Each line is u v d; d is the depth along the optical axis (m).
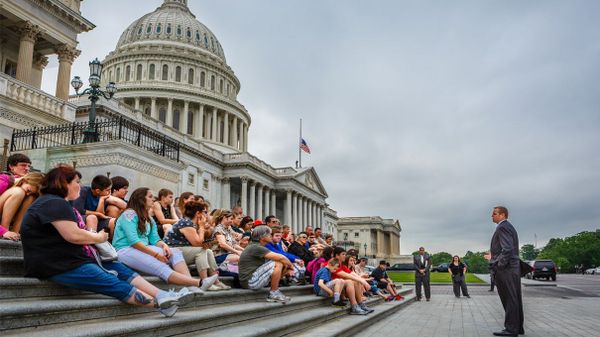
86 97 49.41
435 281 45.75
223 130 92.50
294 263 13.75
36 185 7.97
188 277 7.50
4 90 24.66
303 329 8.93
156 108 86.56
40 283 5.86
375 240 144.12
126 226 7.58
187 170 62.84
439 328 11.39
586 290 29.59
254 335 6.61
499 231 10.33
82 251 5.95
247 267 10.12
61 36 33.22
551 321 12.94
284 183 80.88
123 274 6.36
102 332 4.83
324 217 105.81
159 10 102.50
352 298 12.52
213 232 11.74
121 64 91.25
